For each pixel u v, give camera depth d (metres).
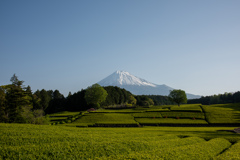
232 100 162.75
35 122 55.38
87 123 64.88
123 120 70.25
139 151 19.91
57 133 27.84
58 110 145.12
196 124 62.97
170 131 44.25
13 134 24.45
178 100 110.62
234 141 32.06
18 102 58.12
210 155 21.19
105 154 18.98
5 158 16.03
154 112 82.31
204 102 188.25
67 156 17.66
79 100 143.62
